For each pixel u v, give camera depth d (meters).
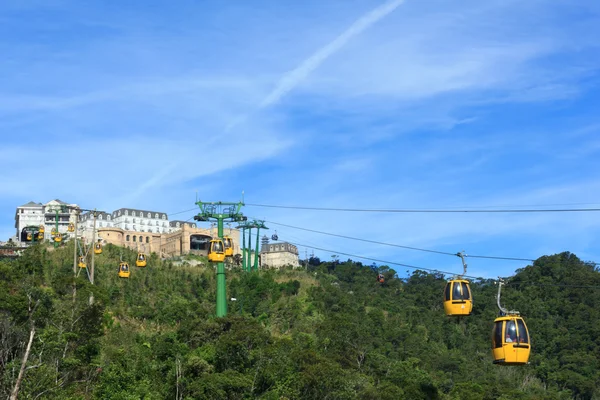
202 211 97.50
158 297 104.44
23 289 60.94
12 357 47.41
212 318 87.94
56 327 57.44
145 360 67.38
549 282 138.62
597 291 131.88
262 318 107.50
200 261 148.25
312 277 140.75
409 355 103.31
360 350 89.94
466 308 50.81
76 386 56.69
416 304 140.62
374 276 158.50
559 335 120.44
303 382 66.75
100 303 63.78
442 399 85.12
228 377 63.78
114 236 159.38
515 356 47.50
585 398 105.00
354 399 68.75
